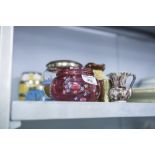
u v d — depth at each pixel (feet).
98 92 1.97
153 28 3.79
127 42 4.00
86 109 1.61
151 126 3.92
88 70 1.95
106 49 3.77
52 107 1.49
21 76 2.87
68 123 3.36
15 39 3.12
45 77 2.44
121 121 3.76
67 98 1.85
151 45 4.27
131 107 1.82
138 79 3.99
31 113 1.43
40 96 2.61
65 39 3.45
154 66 4.26
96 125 3.56
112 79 2.07
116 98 2.02
